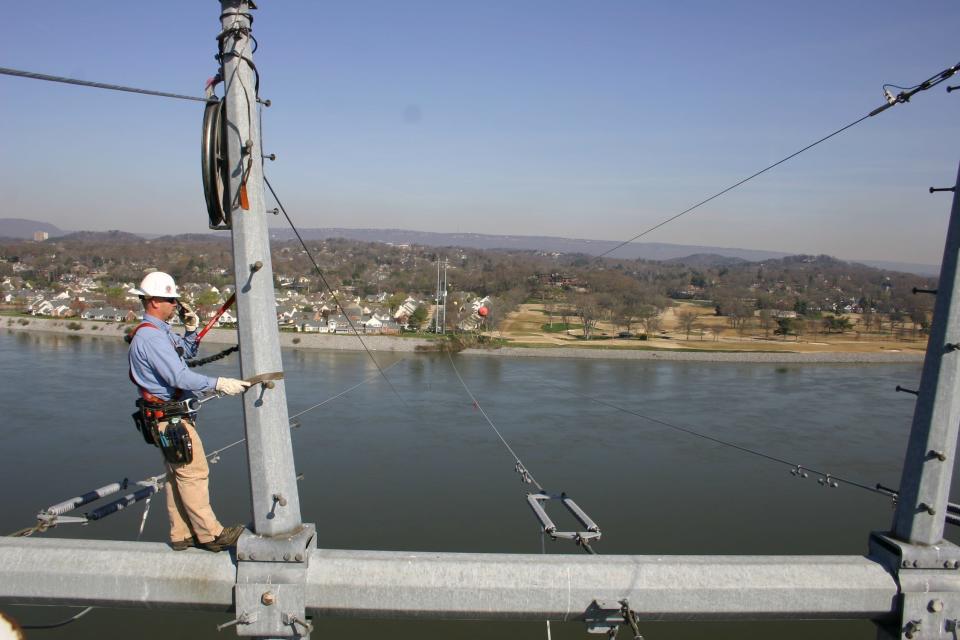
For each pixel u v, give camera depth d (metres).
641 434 29.73
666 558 3.29
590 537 3.94
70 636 13.37
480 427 30.41
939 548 3.22
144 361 3.27
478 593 3.11
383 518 19.39
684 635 13.87
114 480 21.69
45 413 29.33
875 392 41.41
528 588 3.12
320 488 21.72
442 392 38.69
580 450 27.06
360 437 28.11
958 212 3.08
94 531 17.52
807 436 29.42
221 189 3.09
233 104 2.94
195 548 3.29
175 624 13.89
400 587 3.09
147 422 3.28
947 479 3.19
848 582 3.21
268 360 3.05
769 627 14.26
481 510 20.20
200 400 3.45
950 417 3.16
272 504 3.05
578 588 3.15
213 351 48.53
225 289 85.50
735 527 19.33
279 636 3.07
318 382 40.34
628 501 21.28
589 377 45.84
